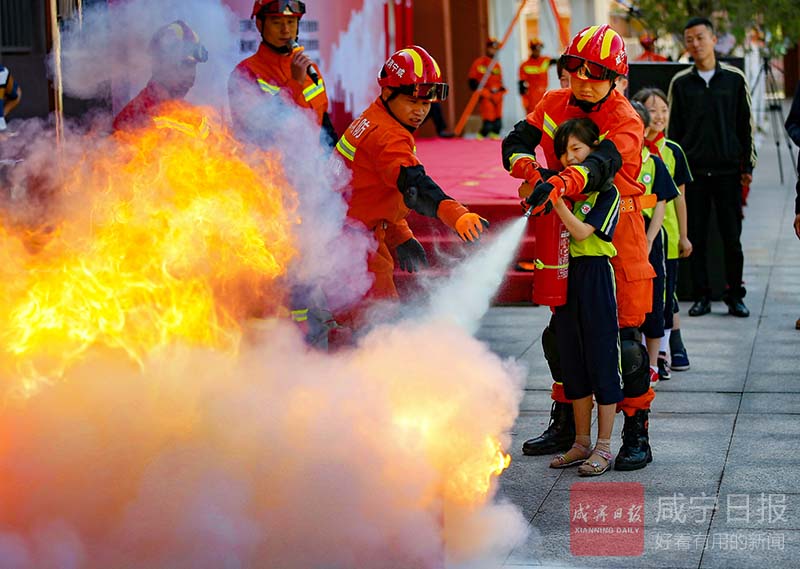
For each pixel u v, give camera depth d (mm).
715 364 8055
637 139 5770
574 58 5648
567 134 5625
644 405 5922
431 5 21531
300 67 6754
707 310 9750
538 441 6141
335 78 16406
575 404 5949
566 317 5832
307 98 6805
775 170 20969
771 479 5684
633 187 5887
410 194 5629
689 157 9555
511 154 5980
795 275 11281
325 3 16000
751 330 9109
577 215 5684
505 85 23922
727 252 9602
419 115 5859
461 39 23203
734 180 9508
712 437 6410
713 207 10156
